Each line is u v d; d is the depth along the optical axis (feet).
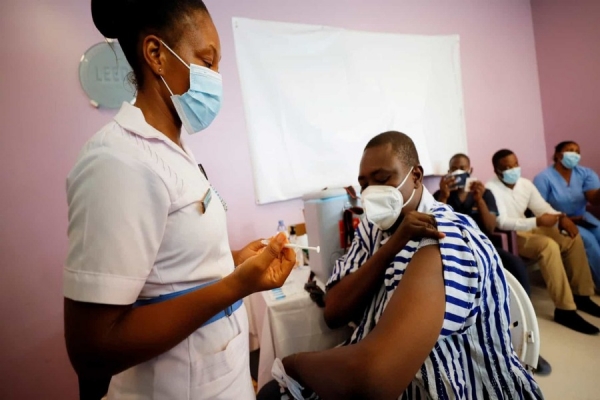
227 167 6.61
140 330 1.51
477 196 7.04
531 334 2.89
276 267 1.88
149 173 1.65
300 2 7.11
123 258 1.50
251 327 6.16
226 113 6.57
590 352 5.73
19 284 5.39
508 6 9.46
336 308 3.17
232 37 6.55
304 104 7.12
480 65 9.15
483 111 9.25
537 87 9.94
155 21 1.82
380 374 1.91
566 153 8.00
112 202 1.50
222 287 1.70
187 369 1.92
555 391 4.94
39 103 5.41
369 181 3.18
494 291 2.41
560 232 7.36
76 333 1.48
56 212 5.57
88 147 1.68
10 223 5.32
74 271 1.47
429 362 2.32
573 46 9.02
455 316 2.14
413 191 3.16
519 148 9.75
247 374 2.32
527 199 8.18
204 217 1.94
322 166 7.32
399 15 8.09
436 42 8.43
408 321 1.99
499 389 2.32
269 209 6.98
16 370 5.40
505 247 6.86
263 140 6.82
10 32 5.24
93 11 1.87
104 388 3.89
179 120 2.23
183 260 1.86
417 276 2.20
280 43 6.89
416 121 8.26
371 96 7.75
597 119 8.84
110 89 5.76
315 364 2.40
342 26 7.52
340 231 4.28
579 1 8.73
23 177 5.37
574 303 6.63
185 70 1.96
